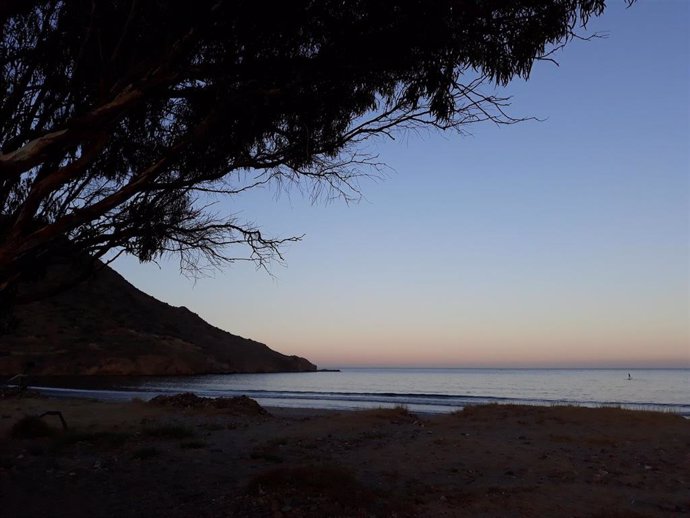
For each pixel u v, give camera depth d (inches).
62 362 3715.6
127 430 552.1
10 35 236.8
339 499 272.5
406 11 186.2
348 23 194.9
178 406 850.1
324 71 203.3
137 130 259.1
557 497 302.5
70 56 234.8
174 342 4980.3
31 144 179.9
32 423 494.9
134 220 272.5
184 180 257.3
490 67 200.2
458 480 349.1
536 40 193.3
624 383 3521.2
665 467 394.6
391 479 346.0
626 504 290.7
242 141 234.2
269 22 194.5
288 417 788.0
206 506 265.0
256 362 6166.3
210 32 196.7
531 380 4252.0
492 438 525.7
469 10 185.0
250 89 210.1
